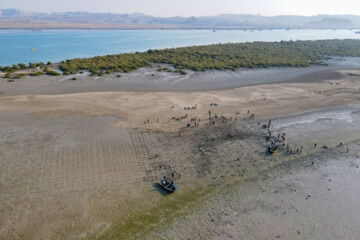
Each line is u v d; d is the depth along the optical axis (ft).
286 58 493.77
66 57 496.23
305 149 172.76
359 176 146.61
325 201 126.72
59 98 250.98
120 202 120.78
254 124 207.72
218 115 223.30
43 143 166.20
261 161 157.99
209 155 162.09
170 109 233.55
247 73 385.09
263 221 113.29
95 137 177.68
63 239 101.24
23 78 309.22
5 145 161.17
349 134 195.72
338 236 107.04
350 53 569.23
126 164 148.87
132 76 341.00
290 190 133.49
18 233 102.68
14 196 120.57
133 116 215.10
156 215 114.62
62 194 123.44
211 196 127.34
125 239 102.32
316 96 284.00
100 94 267.80
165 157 157.99
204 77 353.10
